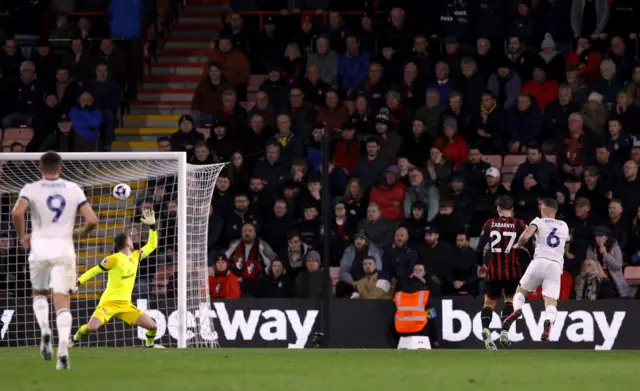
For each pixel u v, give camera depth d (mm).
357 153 56594
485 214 52656
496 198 52875
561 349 46250
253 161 56812
